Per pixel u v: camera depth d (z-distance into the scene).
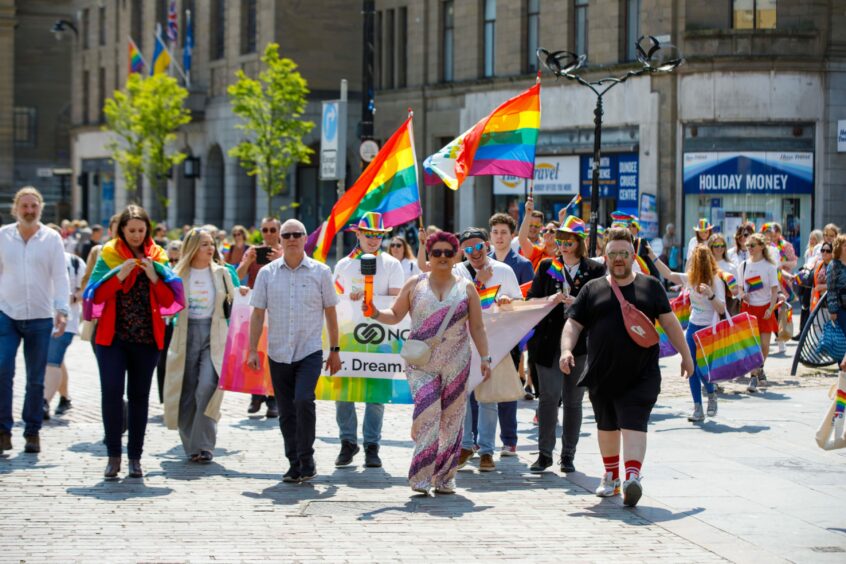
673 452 13.51
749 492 11.53
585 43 40.78
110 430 12.14
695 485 11.83
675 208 37.81
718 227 37.28
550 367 12.59
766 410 16.61
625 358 10.98
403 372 13.03
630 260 11.05
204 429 13.08
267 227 17.44
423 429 11.36
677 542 9.74
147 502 11.08
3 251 13.48
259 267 17.48
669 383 19.52
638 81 38.38
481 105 44.69
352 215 14.27
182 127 60.41
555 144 41.25
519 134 15.13
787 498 11.29
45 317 13.63
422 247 14.22
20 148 89.25
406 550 9.43
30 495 11.33
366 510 10.84
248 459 13.36
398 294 12.45
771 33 36.59
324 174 25.05
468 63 45.50
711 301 15.59
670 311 11.16
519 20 43.00
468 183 44.69
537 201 42.38
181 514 10.62
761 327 19.27
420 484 11.34
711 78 36.94
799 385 19.20
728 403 17.33
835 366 21.14
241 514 10.63
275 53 45.88
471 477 12.41
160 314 12.25
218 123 57.66
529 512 10.78
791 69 36.69
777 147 36.81
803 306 25.39
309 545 9.56
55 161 89.75
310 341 12.11
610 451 11.41
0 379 13.45
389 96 49.50
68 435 14.86
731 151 36.97
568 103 40.81
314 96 52.00
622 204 39.34
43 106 89.62
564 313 12.55
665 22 37.53
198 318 13.34
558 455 13.57
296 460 12.06
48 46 89.62
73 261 16.58
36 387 13.58
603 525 10.30
